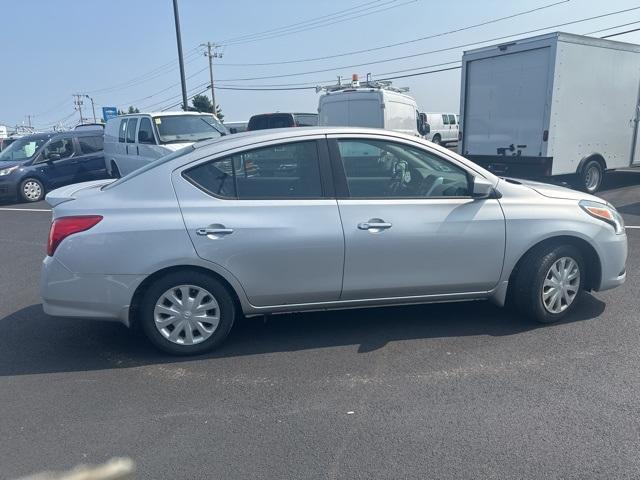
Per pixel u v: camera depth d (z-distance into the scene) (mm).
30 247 8773
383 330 4699
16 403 3646
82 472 2908
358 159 4387
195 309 4238
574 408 3412
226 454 3053
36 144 15609
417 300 4547
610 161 11867
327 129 4402
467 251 4445
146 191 4160
